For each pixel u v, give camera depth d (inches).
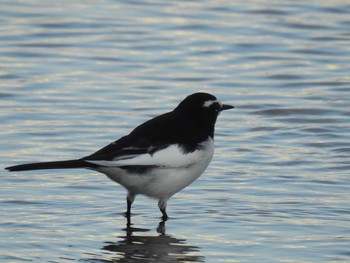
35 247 435.2
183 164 471.8
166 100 727.1
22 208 493.7
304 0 1048.8
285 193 523.2
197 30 936.9
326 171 566.9
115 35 918.4
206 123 498.3
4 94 733.3
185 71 809.5
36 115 682.2
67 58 842.2
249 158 594.2
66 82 770.2
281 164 581.6
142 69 814.5
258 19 978.1
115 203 509.0
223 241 446.9
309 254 426.3
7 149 601.6
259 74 806.5
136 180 469.7
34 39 895.7
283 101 730.8
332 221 474.9
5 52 853.2
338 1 1040.2
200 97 498.0
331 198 513.7
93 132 644.1
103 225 472.7
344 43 900.0
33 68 808.3
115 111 696.4
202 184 541.6
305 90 763.4
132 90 753.0
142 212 496.1
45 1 1039.6
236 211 493.7
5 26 934.4
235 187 535.8
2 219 474.9
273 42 900.6
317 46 890.1
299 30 941.2
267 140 637.9
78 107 704.4
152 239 451.8
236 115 698.2
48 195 517.3
